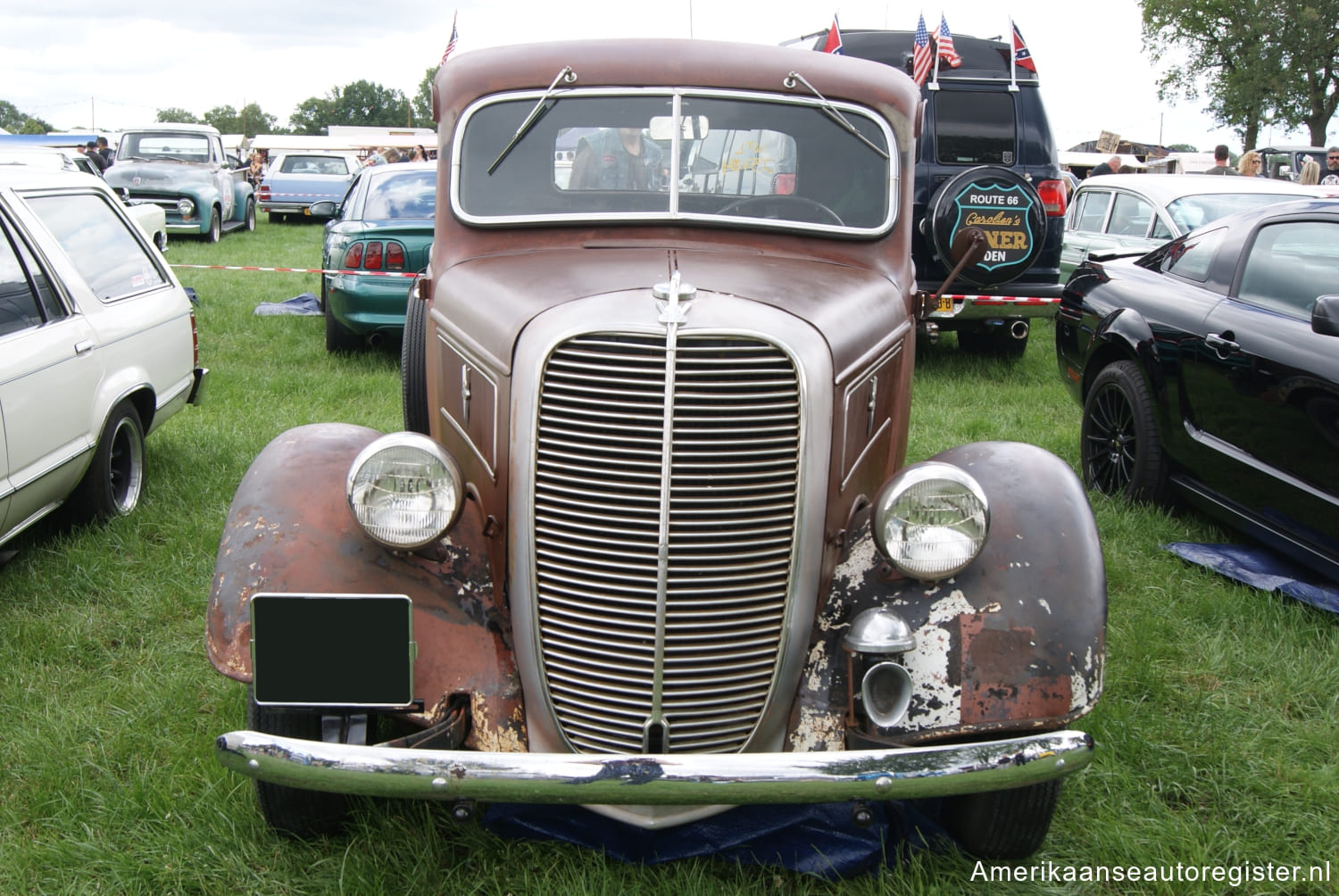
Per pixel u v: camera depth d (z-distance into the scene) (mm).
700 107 3557
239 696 3510
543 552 2578
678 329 2496
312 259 16609
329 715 2641
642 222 3436
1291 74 39812
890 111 3654
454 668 2674
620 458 2490
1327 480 4273
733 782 2230
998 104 8766
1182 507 5582
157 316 5512
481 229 3482
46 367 4387
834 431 2730
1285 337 4531
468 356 2988
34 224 4730
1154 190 9828
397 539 2609
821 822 2855
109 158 22453
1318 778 3197
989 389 8531
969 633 2609
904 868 2793
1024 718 2531
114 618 4180
